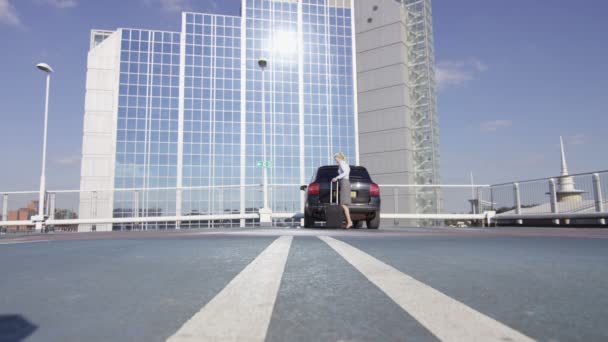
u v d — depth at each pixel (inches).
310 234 297.1
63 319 62.2
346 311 65.2
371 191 422.0
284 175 2041.1
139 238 272.5
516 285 87.7
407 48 2394.2
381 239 228.5
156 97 1940.2
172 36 2005.4
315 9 2218.3
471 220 732.0
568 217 547.5
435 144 2288.4
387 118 2314.2
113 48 1943.9
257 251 163.8
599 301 71.8
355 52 2443.4
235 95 2050.9
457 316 61.2
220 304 70.4
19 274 109.3
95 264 128.3
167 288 87.4
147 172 1886.1
